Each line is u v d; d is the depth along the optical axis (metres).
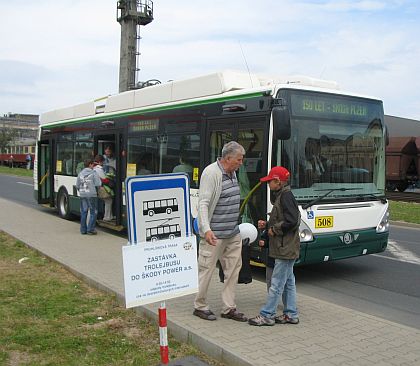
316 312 6.07
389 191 32.97
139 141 11.11
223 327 5.35
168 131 10.06
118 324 5.61
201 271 5.60
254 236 6.07
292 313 5.61
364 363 4.53
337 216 7.92
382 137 8.84
